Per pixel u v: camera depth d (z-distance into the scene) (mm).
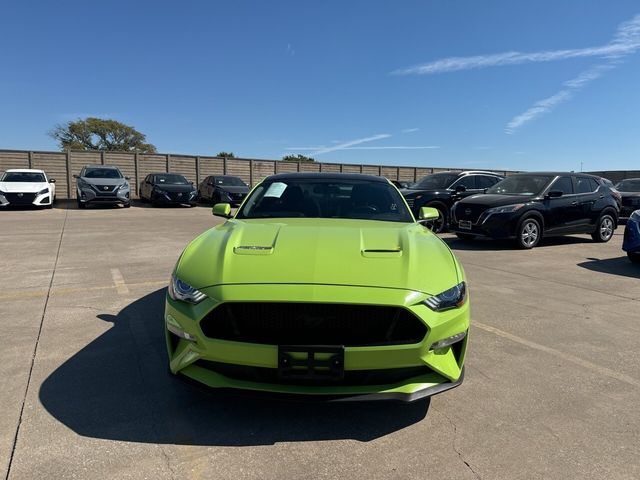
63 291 5508
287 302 2432
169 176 21828
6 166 23062
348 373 2457
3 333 4035
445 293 2646
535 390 3125
